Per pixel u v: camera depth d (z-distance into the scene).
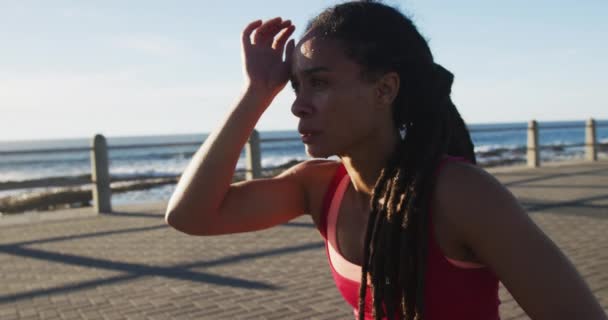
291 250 6.35
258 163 11.45
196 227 1.27
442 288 1.04
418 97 1.10
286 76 1.27
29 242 7.40
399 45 1.08
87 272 5.67
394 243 1.06
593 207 8.63
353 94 1.06
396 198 1.06
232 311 4.27
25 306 4.59
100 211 9.95
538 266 0.93
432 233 1.03
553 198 9.71
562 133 97.44
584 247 5.93
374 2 1.12
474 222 0.97
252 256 6.10
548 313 0.93
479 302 1.07
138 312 4.33
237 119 1.26
